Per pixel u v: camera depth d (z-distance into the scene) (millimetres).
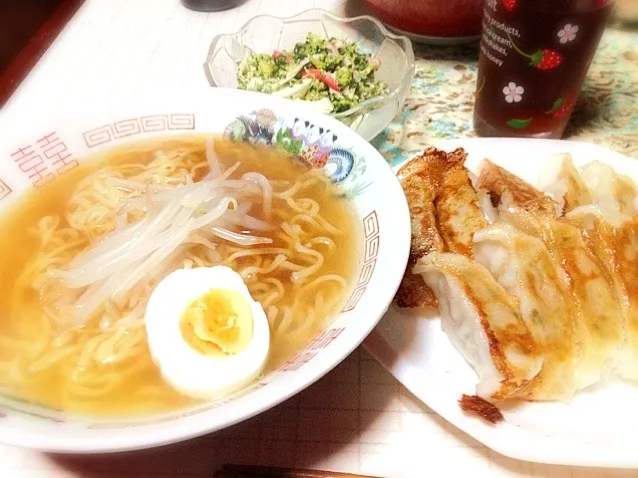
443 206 289
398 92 326
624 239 258
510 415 216
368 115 318
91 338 229
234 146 301
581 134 352
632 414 216
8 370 214
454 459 211
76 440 155
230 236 264
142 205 269
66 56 440
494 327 226
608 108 369
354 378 236
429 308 255
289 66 374
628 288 241
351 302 208
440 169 301
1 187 268
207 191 268
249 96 294
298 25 423
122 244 251
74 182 287
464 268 250
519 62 302
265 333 218
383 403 228
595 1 274
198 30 464
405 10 399
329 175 270
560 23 280
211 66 372
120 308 240
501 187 293
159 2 499
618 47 424
